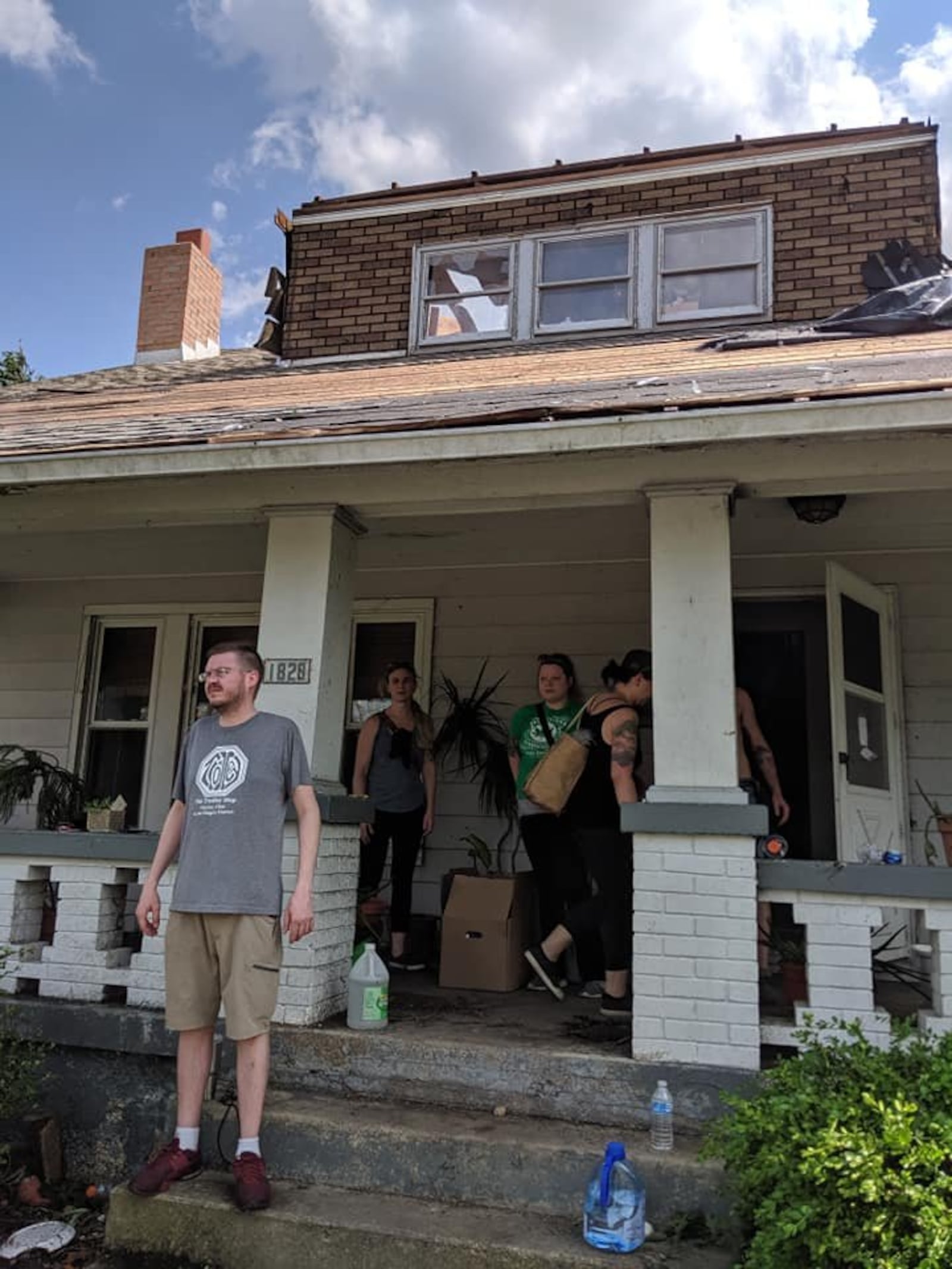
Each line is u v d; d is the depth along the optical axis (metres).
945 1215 2.22
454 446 3.64
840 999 3.43
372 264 8.09
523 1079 3.50
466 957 4.72
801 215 7.14
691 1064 3.40
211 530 5.43
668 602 3.81
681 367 4.97
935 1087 2.62
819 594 5.84
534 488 4.08
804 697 5.92
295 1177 3.33
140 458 3.98
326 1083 3.68
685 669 3.74
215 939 3.22
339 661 4.41
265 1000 3.17
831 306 6.93
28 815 6.93
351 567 4.56
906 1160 2.30
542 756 4.86
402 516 4.56
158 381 8.27
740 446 3.76
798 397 3.29
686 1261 2.80
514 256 7.76
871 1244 2.28
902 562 5.77
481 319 7.88
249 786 3.27
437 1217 3.06
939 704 5.58
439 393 4.97
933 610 5.68
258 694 4.20
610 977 4.09
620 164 7.60
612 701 4.31
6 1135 3.93
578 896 4.84
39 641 7.20
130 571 6.89
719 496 3.85
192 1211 3.10
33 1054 3.92
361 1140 3.29
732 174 7.35
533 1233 2.96
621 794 4.11
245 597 6.88
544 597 6.38
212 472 3.91
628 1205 2.87
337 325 8.06
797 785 5.89
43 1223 3.48
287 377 7.41
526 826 4.92
